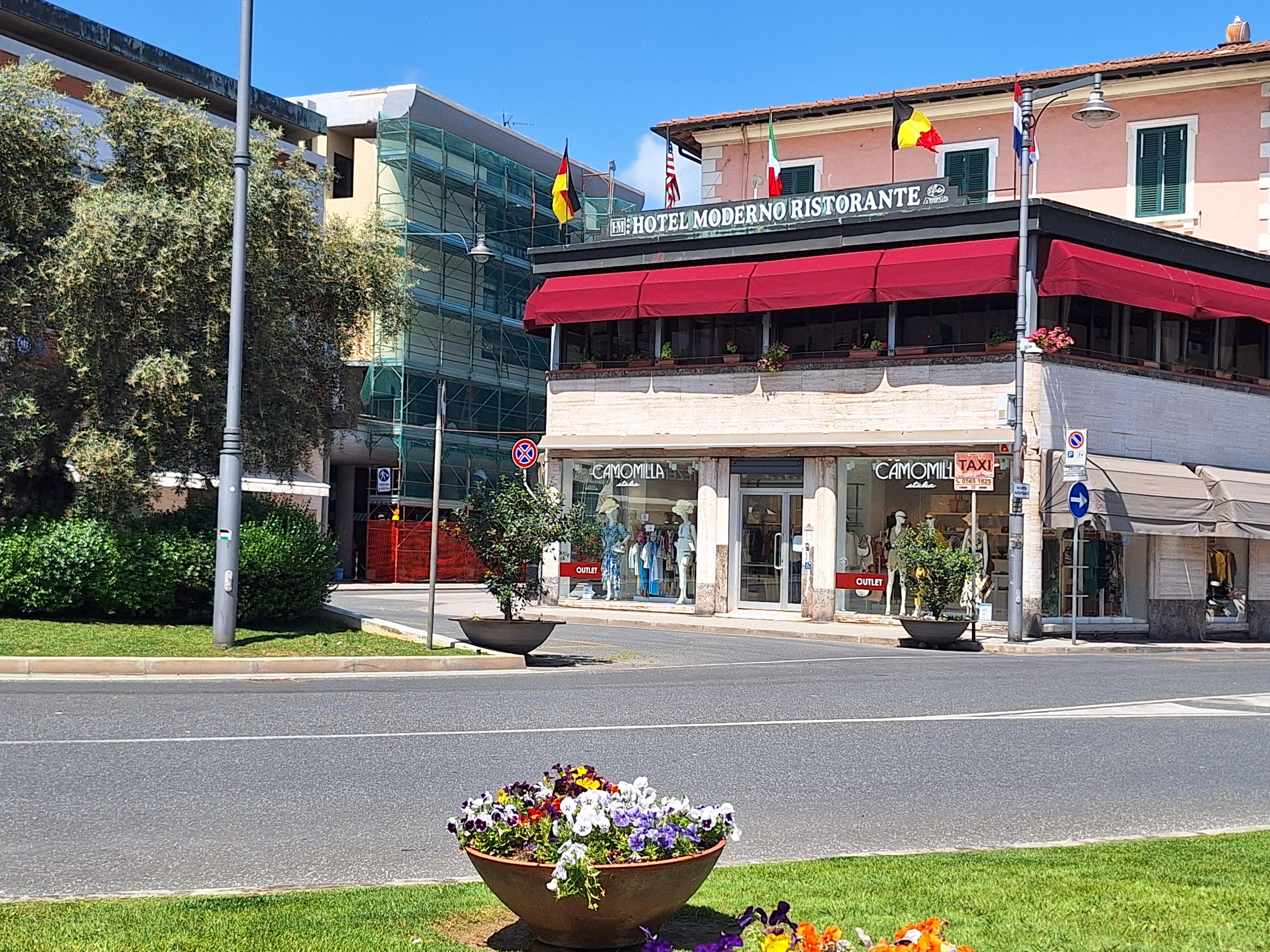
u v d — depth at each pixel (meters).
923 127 28.67
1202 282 28.47
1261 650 27.27
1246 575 30.39
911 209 28.38
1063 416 27.03
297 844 7.46
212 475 20.92
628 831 5.31
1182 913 6.01
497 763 10.12
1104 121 25.19
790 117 35.78
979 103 33.88
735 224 30.38
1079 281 26.31
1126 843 7.71
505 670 17.69
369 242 22.56
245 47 17.62
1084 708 14.61
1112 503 26.19
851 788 9.61
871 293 27.61
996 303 27.34
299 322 21.94
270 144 21.83
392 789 9.07
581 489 32.09
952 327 27.73
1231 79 31.02
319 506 43.16
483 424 54.66
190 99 38.44
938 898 6.23
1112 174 32.47
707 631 28.25
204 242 19.23
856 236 28.73
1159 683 17.83
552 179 59.38
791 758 10.79
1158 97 32.09
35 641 16.64
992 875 6.75
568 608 31.86
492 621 19.16
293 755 10.23
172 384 18.75
